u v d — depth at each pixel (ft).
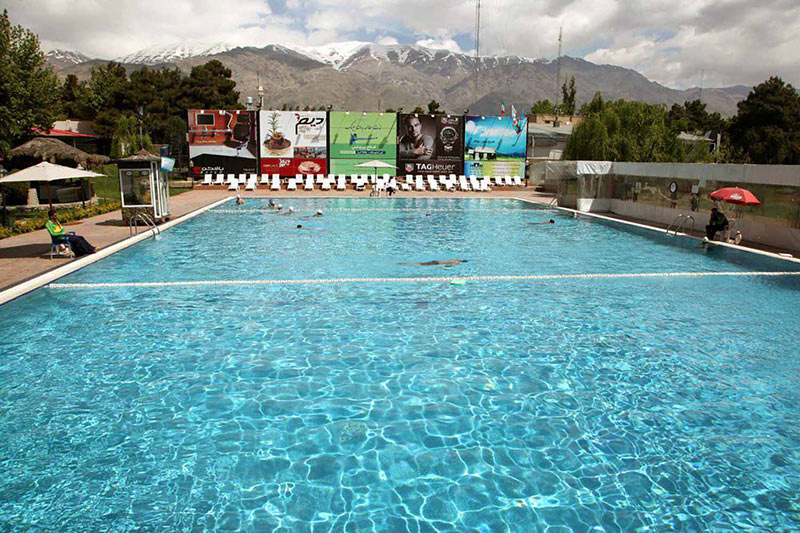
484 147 126.00
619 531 12.96
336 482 14.71
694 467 15.57
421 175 124.77
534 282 37.29
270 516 13.30
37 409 18.38
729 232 52.21
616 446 16.63
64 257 40.73
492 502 13.98
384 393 20.02
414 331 26.86
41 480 14.49
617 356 23.86
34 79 82.28
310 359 23.16
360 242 52.90
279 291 34.04
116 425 17.43
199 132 117.91
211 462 15.52
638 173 72.13
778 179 49.55
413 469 15.34
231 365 22.39
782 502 14.06
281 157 120.78
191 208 77.56
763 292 34.88
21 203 71.72
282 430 17.31
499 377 21.58
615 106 119.34
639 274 39.83
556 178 111.75
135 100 173.99
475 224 67.05
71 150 74.43
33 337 25.21
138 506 13.55
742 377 21.71
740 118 200.95
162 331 26.32
